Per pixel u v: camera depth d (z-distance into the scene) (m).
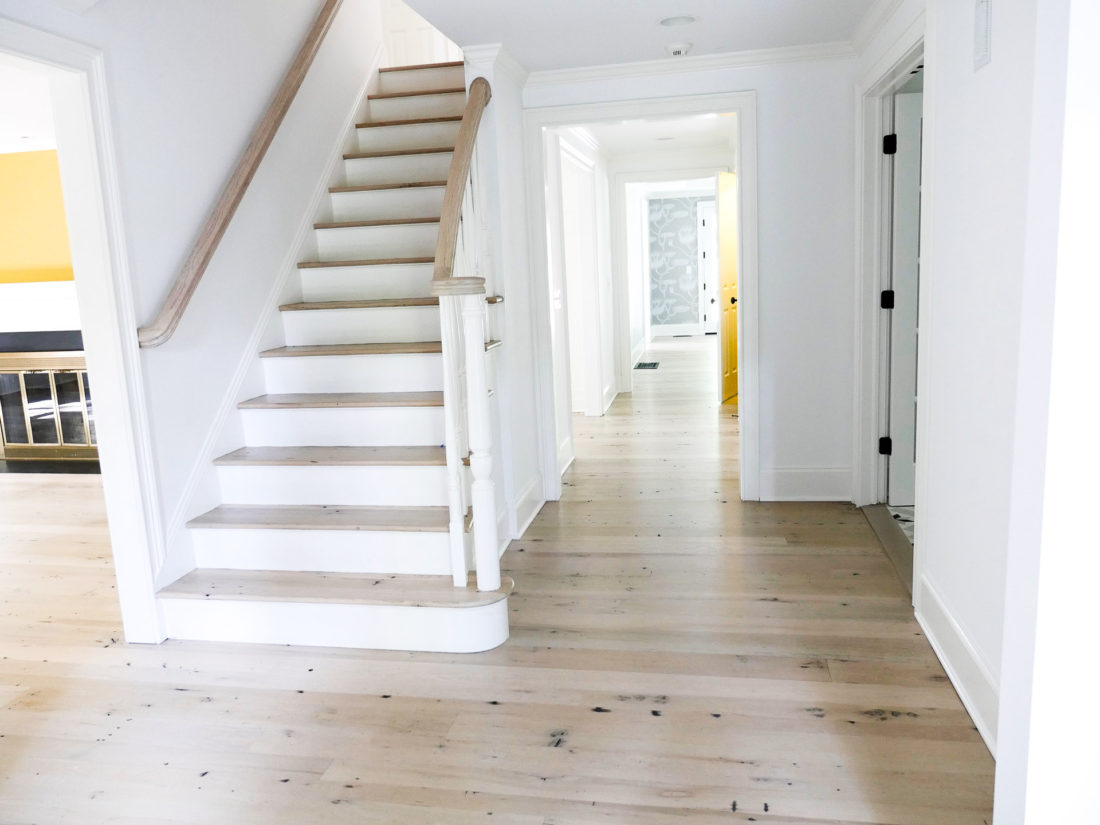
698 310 14.80
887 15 3.33
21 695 2.74
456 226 3.10
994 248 2.17
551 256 5.46
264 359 3.86
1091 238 1.31
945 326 2.63
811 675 2.66
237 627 3.08
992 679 2.22
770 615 3.12
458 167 3.34
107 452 2.96
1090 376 1.33
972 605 2.39
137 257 3.02
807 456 4.50
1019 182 1.99
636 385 9.20
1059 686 1.42
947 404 2.63
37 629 3.25
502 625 2.98
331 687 2.72
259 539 3.25
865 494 4.38
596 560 3.79
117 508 3.00
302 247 4.26
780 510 4.39
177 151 3.27
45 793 2.22
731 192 7.74
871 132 4.01
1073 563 1.39
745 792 2.09
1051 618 1.40
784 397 4.45
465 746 2.35
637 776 2.18
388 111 5.06
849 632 2.95
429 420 3.54
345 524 3.15
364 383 3.82
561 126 4.45
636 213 11.87
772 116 4.19
